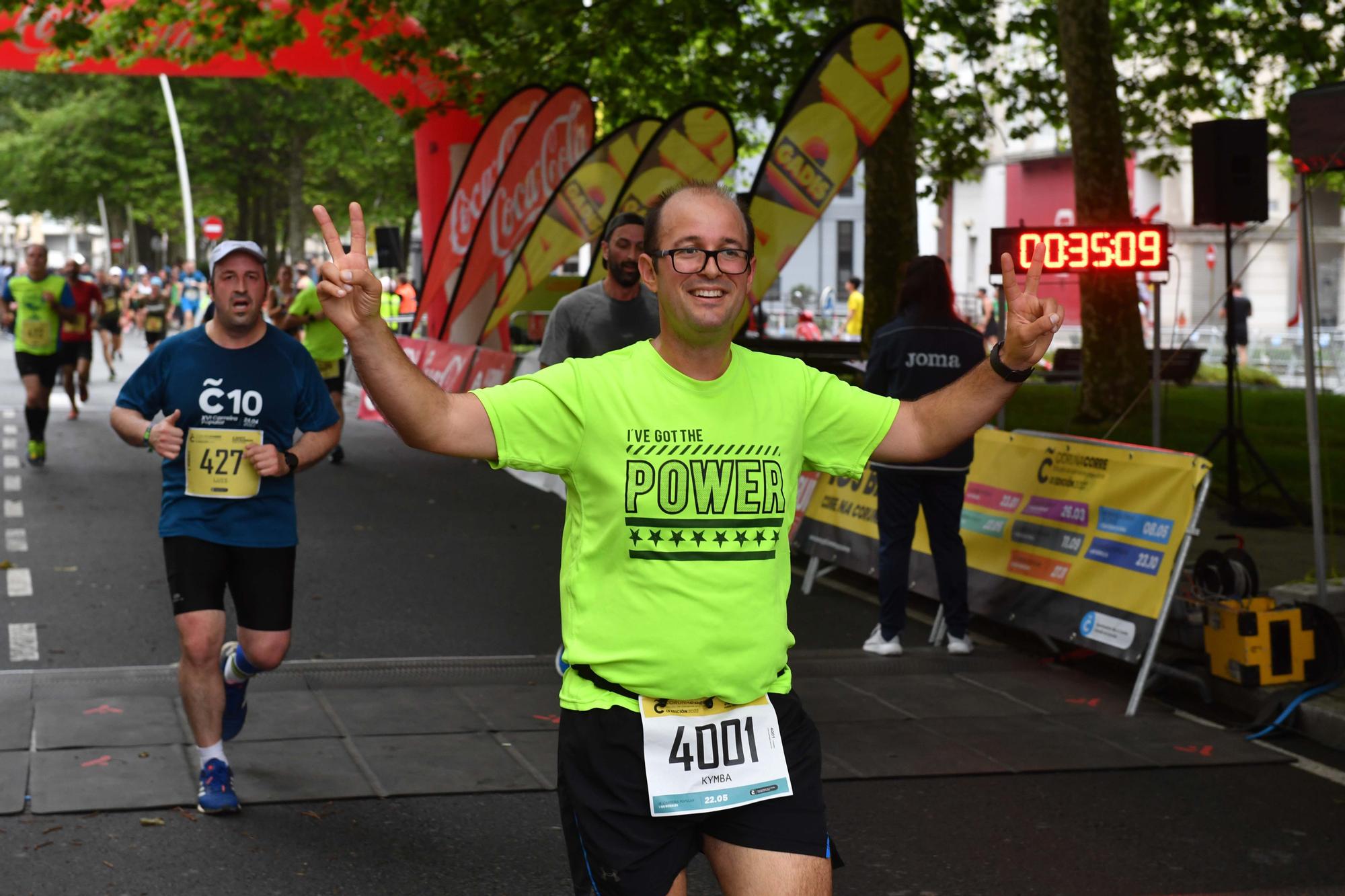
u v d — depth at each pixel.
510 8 19.59
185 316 43.09
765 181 13.00
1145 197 46.00
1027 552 8.52
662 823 3.11
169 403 5.43
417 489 14.62
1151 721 7.14
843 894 4.98
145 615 8.80
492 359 17.53
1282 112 22.48
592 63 21.64
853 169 13.05
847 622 9.25
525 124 18.44
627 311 7.05
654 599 3.09
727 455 3.12
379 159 44.91
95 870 4.96
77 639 8.16
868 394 3.30
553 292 22.22
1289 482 14.19
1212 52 22.17
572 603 3.18
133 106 49.22
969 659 8.27
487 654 8.10
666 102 21.41
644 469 3.09
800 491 10.73
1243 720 7.18
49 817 5.42
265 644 5.54
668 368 3.14
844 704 7.29
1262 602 7.32
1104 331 18.53
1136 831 5.62
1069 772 6.34
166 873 4.95
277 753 6.23
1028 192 50.31
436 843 5.30
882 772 6.25
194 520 5.43
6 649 7.91
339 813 5.57
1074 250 10.81
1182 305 45.28
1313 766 6.50
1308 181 8.57
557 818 5.59
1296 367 32.66
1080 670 8.10
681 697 3.11
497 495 14.27
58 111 51.34
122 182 50.22
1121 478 7.97
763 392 3.18
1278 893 5.04
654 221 3.12
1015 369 3.17
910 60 12.90
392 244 27.66
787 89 21.03
